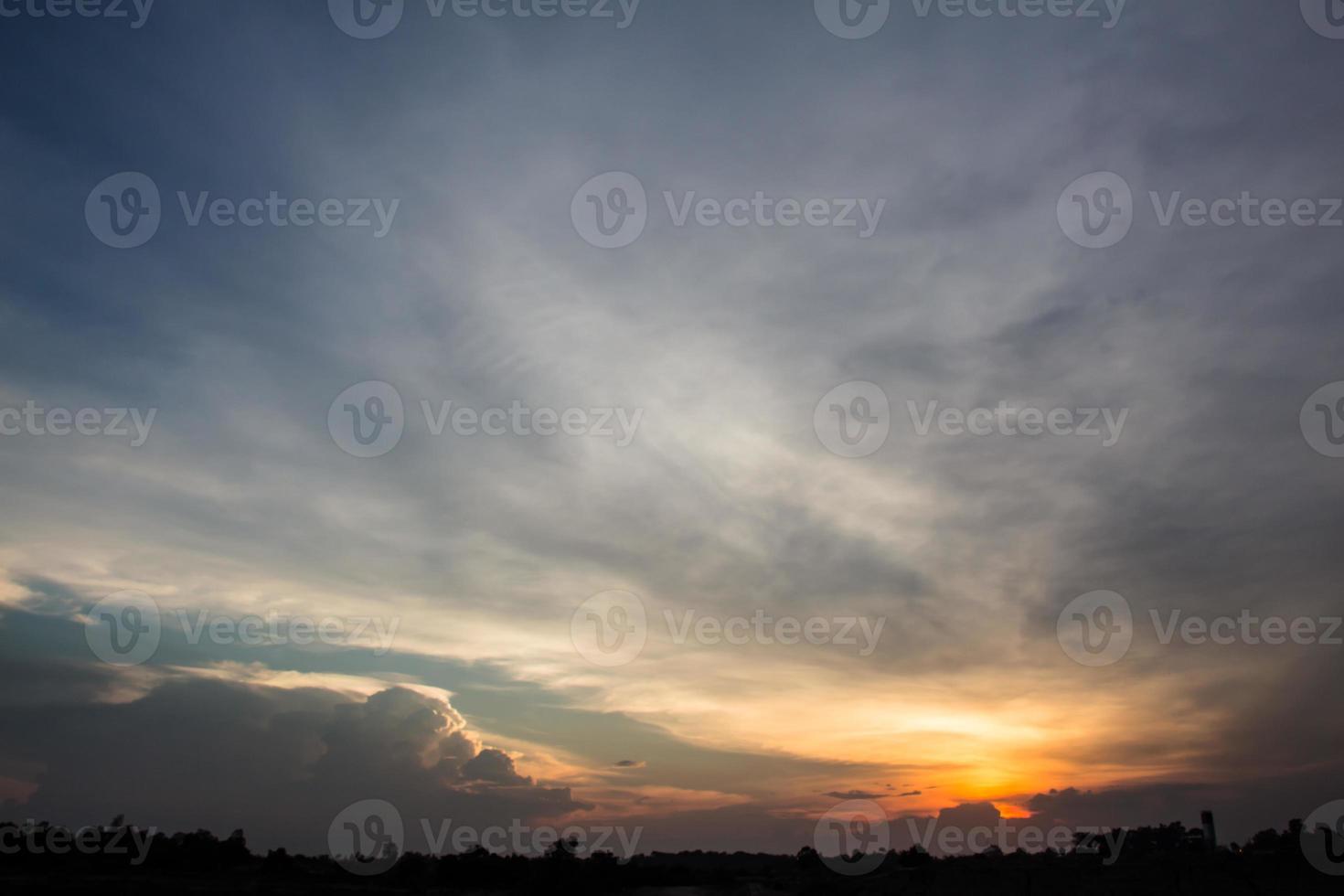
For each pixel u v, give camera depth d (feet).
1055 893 148.05
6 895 130.72
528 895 180.04
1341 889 137.59
